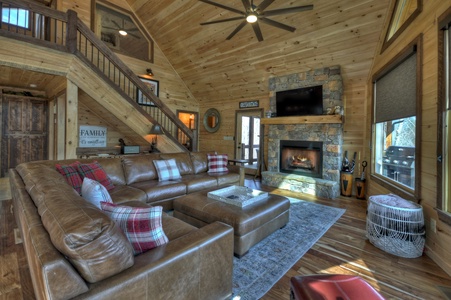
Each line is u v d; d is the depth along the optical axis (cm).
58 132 499
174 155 429
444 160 216
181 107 755
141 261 116
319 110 486
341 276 128
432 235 230
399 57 298
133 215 131
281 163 566
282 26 320
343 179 468
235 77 643
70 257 93
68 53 386
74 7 520
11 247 229
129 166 351
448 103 214
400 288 185
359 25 389
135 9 604
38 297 108
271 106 577
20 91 521
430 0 237
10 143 512
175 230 178
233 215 228
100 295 95
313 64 497
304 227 303
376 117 398
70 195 129
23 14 528
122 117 454
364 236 279
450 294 179
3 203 355
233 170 471
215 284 151
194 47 614
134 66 625
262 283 187
